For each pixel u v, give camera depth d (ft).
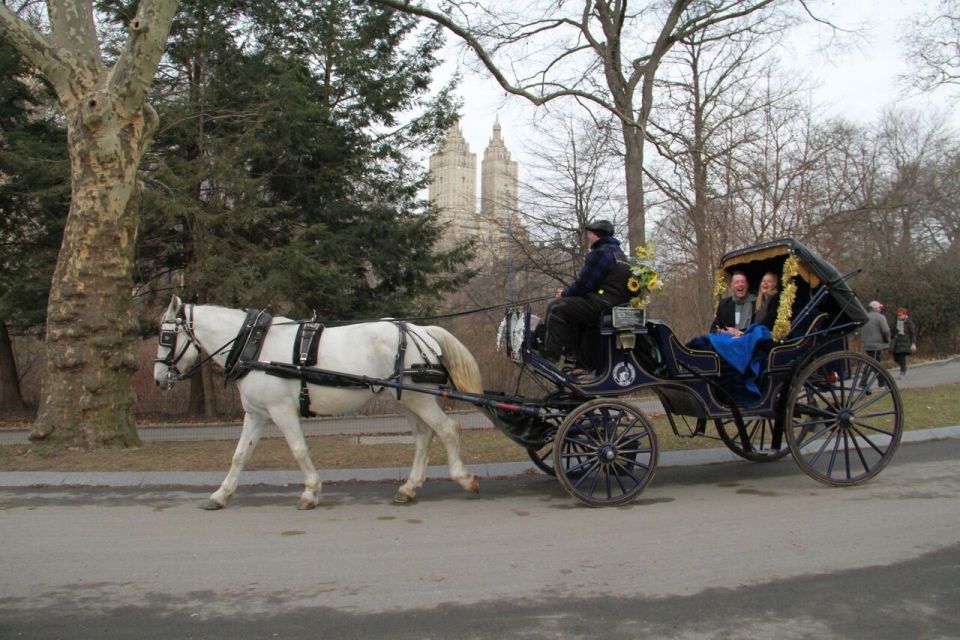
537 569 15.88
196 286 47.34
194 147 51.52
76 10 30.60
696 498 22.34
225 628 12.98
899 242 113.09
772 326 24.73
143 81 30.58
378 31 56.65
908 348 60.49
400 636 12.51
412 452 31.12
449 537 18.54
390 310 55.98
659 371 22.86
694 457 28.76
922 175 119.14
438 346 23.24
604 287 22.38
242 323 22.94
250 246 48.85
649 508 21.17
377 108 56.44
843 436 23.44
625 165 52.60
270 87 47.96
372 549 17.60
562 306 22.62
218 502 22.15
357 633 12.67
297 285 48.47
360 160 55.06
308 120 50.34
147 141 32.32
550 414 23.02
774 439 25.53
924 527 18.35
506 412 22.31
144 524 20.26
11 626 13.15
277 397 22.12
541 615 13.33
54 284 31.12
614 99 51.83
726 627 12.67
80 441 30.66
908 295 84.79
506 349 23.17
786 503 21.31
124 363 31.73
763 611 13.34
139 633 12.81
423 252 59.26
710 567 15.76
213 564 16.58
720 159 54.29
